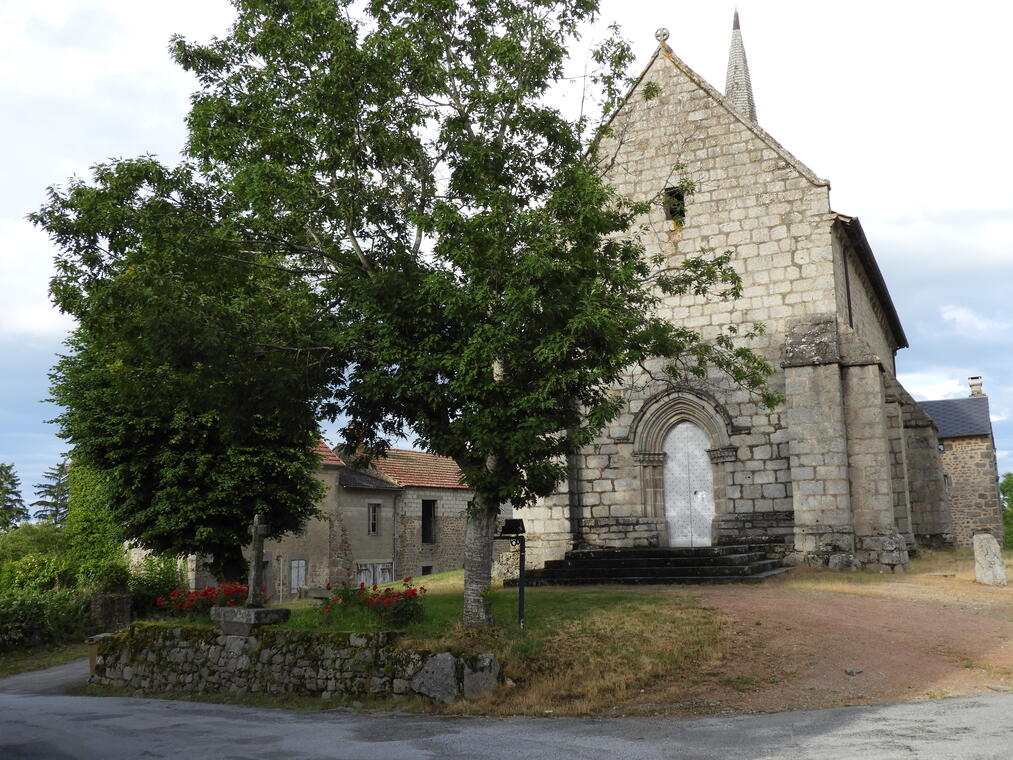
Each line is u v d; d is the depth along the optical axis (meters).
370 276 12.27
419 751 8.00
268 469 21.16
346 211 13.01
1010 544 55.12
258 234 12.94
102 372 19.86
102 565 24.95
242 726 9.68
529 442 11.10
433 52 12.73
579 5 13.09
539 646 11.17
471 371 11.05
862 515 18.77
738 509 20.11
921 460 23.22
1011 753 6.66
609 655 10.94
